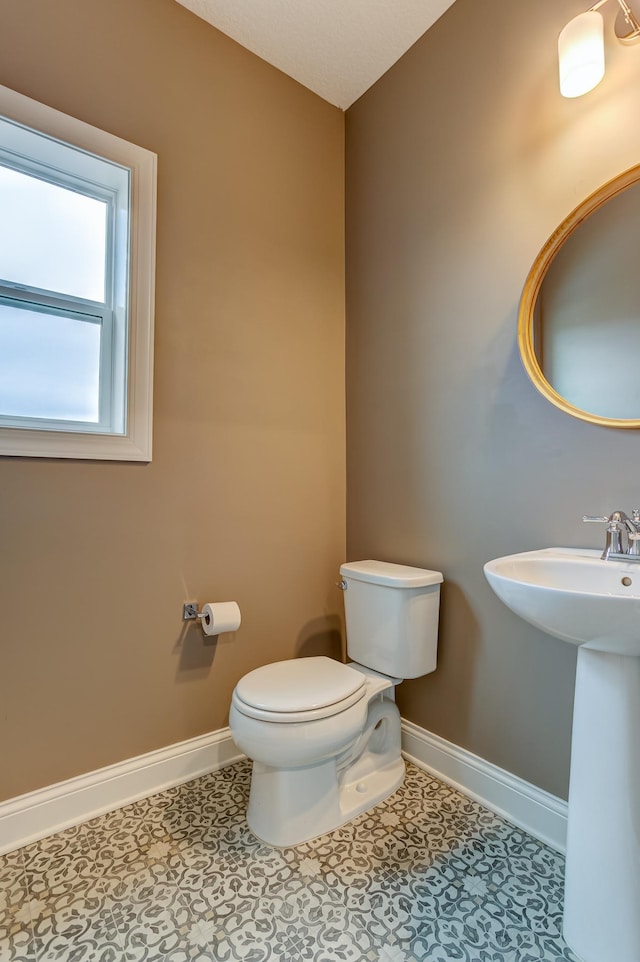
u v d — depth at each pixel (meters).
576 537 1.26
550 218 1.33
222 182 1.72
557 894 1.14
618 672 0.96
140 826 1.37
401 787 1.56
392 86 1.85
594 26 1.11
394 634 1.54
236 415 1.74
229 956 0.98
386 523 1.85
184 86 1.63
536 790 1.34
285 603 1.86
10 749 1.30
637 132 1.15
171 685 1.58
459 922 1.06
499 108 1.46
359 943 1.01
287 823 1.29
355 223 2.03
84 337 1.54
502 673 1.44
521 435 1.39
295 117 1.93
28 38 1.34
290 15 1.65
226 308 1.72
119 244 1.54
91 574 1.43
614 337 1.20
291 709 1.23
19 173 1.45
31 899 1.12
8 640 1.30
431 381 1.67
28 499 1.33
